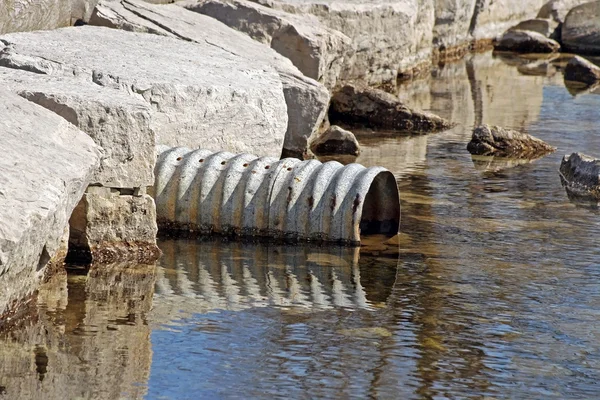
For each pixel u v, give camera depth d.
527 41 46.91
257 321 11.41
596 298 12.88
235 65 19.25
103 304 11.72
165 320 11.27
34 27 19.88
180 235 15.29
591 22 47.66
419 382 9.91
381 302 12.38
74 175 11.59
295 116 20.78
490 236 15.98
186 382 9.61
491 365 10.45
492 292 12.98
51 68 15.99
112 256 13.75
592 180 19.89
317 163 15.89
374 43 31.53
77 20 21.86
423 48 38.66
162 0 25.14
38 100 13.41
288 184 15.36
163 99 16.34
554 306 12.49
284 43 24.36
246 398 9.33
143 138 13.80
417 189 19.34
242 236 15.33
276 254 14.46
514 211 17.80
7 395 9.03
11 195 10.41
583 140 25.39
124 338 10.63
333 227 15.19
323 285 13.02
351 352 10.58
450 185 19.84
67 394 9.16
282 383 9.69
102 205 13.66
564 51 48.19
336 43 25.73
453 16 42.28
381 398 9.48
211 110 17.08
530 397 9.70
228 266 13.71
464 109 30.03
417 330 11.38
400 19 32.91
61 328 10.80
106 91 14.51
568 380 10.16
